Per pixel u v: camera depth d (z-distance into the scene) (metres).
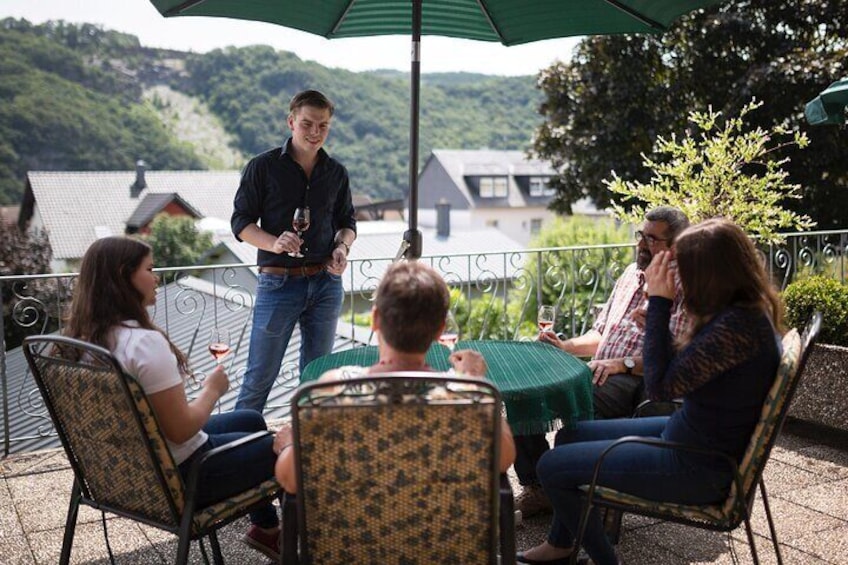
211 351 3.07
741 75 14.30
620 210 5.70
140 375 2.20
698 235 2.24
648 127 14.57
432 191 70.06
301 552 1.94
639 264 3.38
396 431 1.86
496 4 3.73
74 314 2.30
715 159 5.29
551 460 2.51
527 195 69.75
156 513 2.28
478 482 1.92
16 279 4.14
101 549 3.09
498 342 3.38
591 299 5.95
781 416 2.19
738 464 2.27
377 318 2.00
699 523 2.33
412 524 1.94
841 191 13.06
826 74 12.56
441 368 2.98
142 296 2.35
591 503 2.38
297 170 3.79
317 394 2.07
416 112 3.50
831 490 3.57
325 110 3.73
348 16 4.01
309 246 3.86
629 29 3.73
